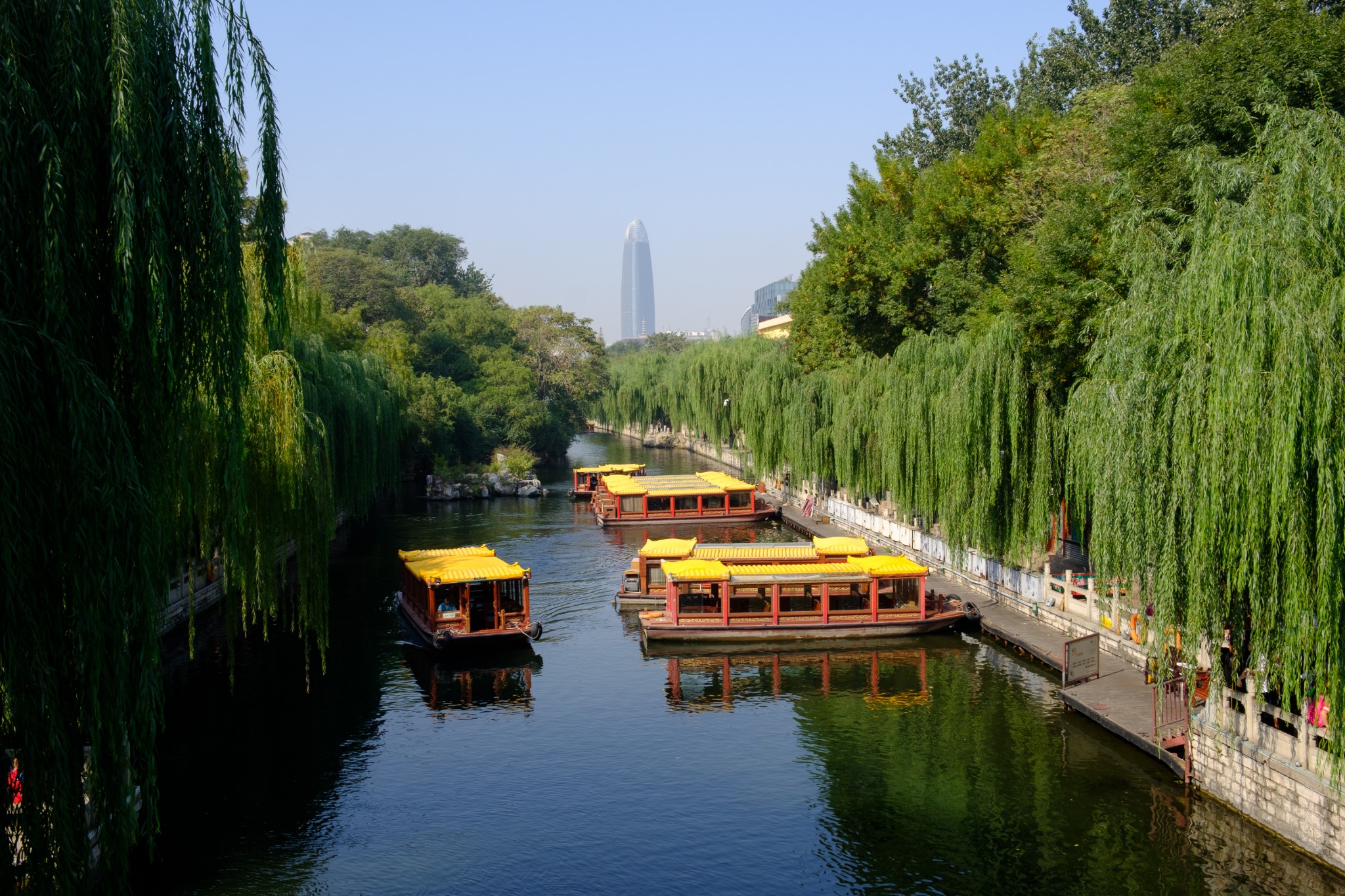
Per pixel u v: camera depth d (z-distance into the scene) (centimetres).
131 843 1412
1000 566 3947
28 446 1230
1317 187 1702
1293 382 1612
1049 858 2055
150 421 1511
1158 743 2380
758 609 3962
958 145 7894
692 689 3200
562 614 4188
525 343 11244
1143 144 2997
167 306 1451
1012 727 2750
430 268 14738
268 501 2656
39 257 1305
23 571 1217
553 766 2588
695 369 9494
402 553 4325
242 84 1659
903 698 3048
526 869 2061
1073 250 3083
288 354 2809
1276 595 1764
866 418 5312
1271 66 2653
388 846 2158
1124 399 2045
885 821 2244
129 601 1385
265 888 1980
